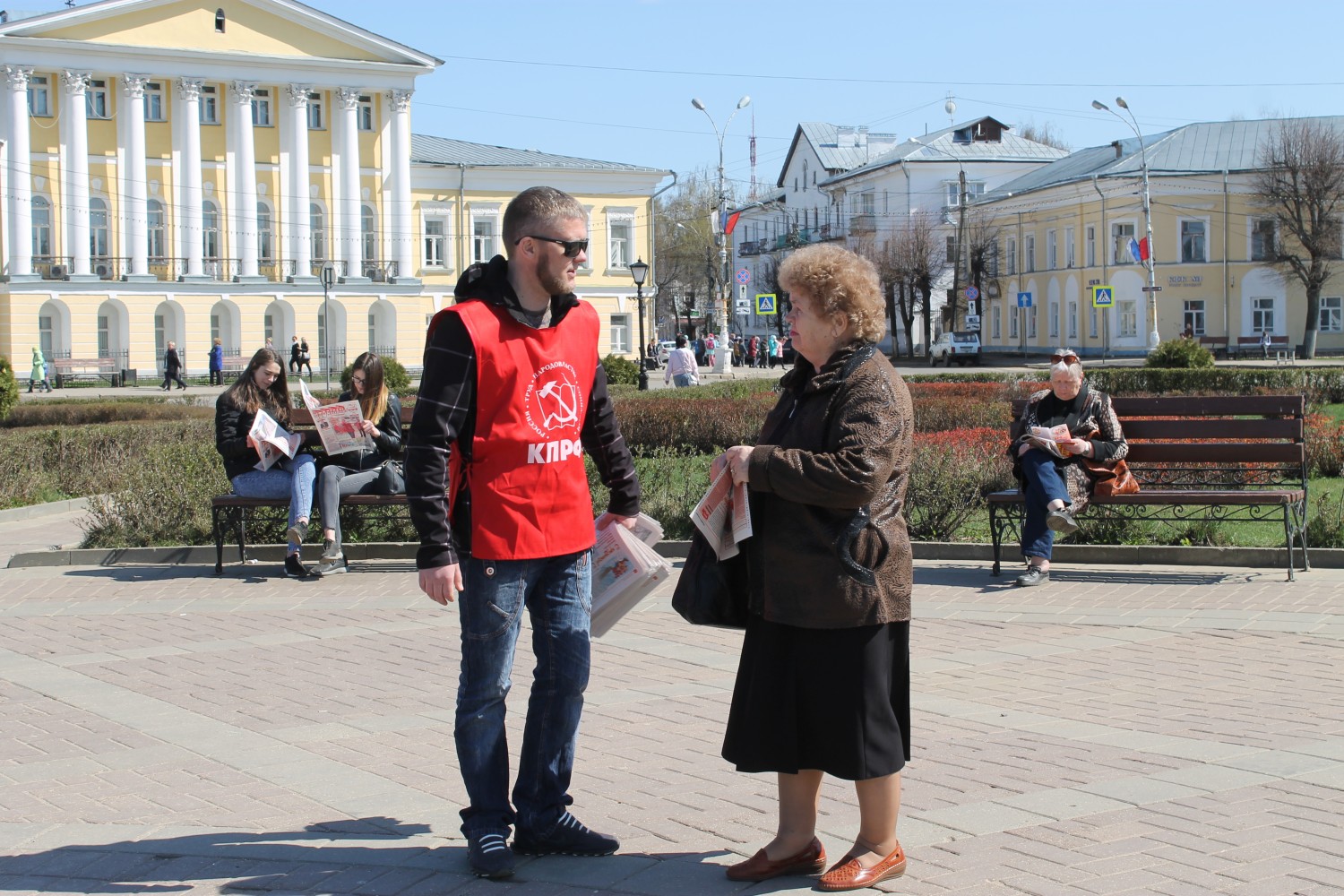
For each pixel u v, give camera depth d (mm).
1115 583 9070
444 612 8578
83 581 9891
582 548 4402
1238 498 9031
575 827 4363
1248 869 4059
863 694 3959
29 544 12062
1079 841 4336
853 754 3943
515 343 4234
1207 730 5633
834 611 3922
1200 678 6559
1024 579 9055
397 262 59000
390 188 58906
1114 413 9391
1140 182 58250
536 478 4281
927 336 69312
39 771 5363
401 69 57969
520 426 4246
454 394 4164
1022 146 78875
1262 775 4992
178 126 54594
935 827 4504
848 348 4051
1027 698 6258
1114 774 5047
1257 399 9367
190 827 4676
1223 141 59531
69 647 7703
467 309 4191
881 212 79438
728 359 51438
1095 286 56094
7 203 51875
